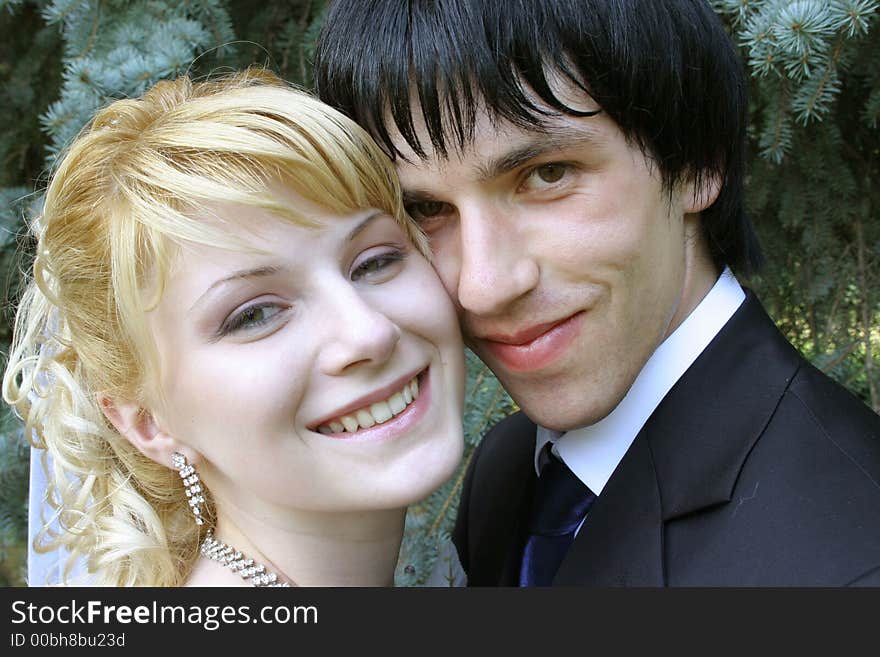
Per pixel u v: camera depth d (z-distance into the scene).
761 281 2.48
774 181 2.38
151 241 1.26
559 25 1.25
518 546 1.77
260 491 1.36
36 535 1.79
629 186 1.36
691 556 1.35
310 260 1.29
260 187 1.24
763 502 1.32
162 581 1.53
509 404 2.30
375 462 1.35
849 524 1.25
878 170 2.44
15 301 2.48
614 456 1.54
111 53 2.10
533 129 1.27
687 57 1.38
